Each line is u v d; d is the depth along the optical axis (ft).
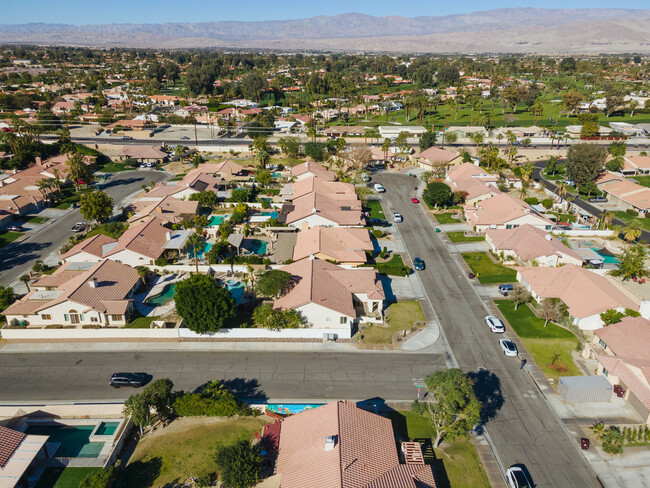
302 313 208.23
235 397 166.20
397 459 134.21
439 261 283.18
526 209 331.77
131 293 239.09
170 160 517.55
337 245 277.03
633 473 142.51
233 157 529.86
